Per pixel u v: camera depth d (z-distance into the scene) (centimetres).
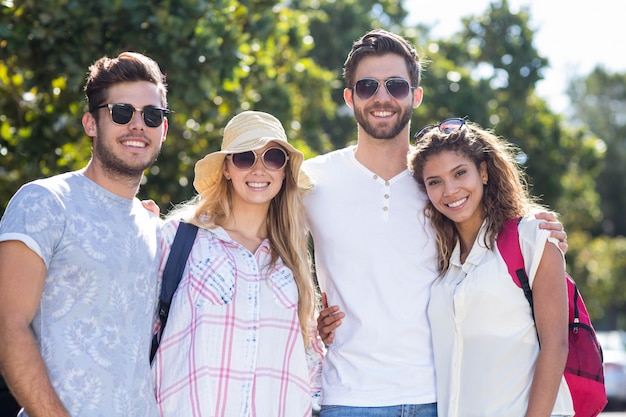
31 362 353
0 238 363
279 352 431
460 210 455
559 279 432
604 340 2344
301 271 454
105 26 791
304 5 1572
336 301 471
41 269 363
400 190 479
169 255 430
